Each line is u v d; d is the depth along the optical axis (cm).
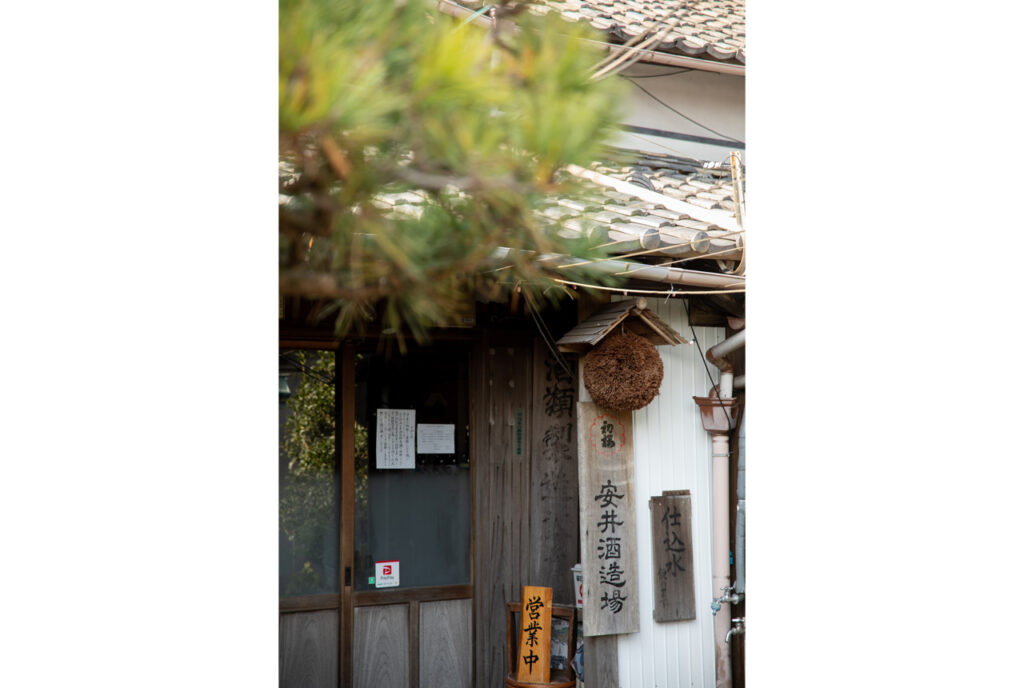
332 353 419
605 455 411
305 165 172
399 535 427
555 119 175
